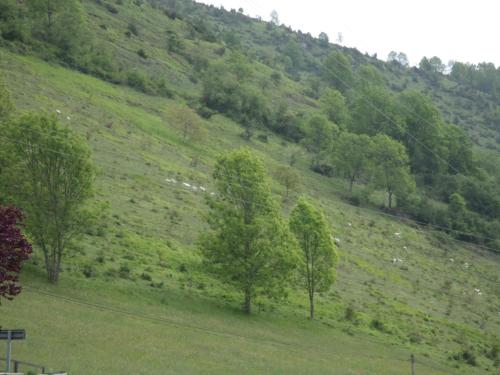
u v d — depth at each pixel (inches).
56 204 2468.0
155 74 6978.4
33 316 2011.6
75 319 2082.9
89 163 2541.8
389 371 2386.8
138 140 4766.2
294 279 2933.1
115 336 2017.7
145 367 1774.1
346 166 5698.8
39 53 5792.3
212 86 6835.6
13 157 2498.8
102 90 5698.8
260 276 2714.1
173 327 2276.1
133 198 3663.9
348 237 4525.1
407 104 7057.1
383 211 5561.0
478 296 4377.5
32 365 1433.3
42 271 2480.3
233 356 2103.8
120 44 7357.3
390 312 3415.4
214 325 2420.0
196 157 4995.1
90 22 7480.3
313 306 3053.6
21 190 2472.9
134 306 2379.4
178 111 5310.0
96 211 2556.6
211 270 2748.5
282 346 2380.7
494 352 3196.4
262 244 2716.5
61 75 5551.2
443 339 3262.8
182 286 2765.7
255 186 2797.7
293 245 2802.7
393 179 5565.9
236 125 6481.3
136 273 2723.9
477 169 6628.9
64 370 1573.6
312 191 5324.8
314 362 2258.9
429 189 6250.0
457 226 5447.8
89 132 4370.1
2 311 1993.1
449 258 4955.7
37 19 6299.2
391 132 6855.3
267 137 6471.5
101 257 2726.4
